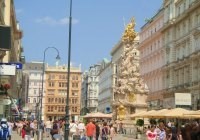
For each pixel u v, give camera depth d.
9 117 75.12
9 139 33.16
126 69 72.31
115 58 159.62
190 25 78.81
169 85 89.44
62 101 186.75
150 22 108.69
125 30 75.69
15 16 89.69
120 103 69.75
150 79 106.25
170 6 90.56
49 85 187.38
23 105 143.25
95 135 40.69
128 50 74.06
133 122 66.31
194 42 76.44
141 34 118.62
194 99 73.81
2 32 18.91
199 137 20.27
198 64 73.69
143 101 70.94
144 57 113.44
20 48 132.25
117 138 56.62
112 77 157.38
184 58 80.75
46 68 188.00
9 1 69.44
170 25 89.06
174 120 62.97
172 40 88.81
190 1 79.62
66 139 31.38
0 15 52.78
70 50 33.38
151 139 30.48
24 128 42.00
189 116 38.84
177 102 57.69
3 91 31.08
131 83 71.00
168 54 91.69
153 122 53.81
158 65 99.69
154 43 104.06
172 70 88.56
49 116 185.12
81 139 35.16
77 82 188.38
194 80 75.06
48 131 57.53
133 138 57.09
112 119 70.44
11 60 83.06
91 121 38.38
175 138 28.64
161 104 94.06
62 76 188.12
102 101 185.50
